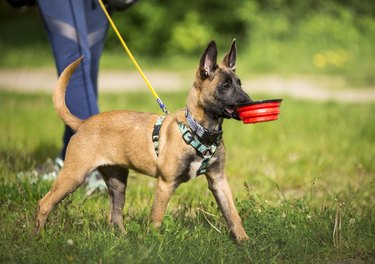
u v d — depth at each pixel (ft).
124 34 72.33
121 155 18.67
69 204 19.43
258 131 34.68
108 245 16.52
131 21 72.18
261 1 71.72
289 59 65.10
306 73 61.21
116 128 18.66
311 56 65.16
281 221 17.98
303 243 17.01
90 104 22.99
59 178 18.54
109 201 20.43
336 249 17.10
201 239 17.06
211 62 17.76
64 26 22.54
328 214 18.69
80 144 18.62
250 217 18.19
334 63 61.98
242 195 22.48
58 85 19.25
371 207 20.59
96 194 22.68
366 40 66.18
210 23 71.72
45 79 59.62
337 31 66.64
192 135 17.48
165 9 71.05
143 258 15.64
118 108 40.73
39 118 38.88
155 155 18.06
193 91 17.88
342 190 22.88
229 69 18.10
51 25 22.65
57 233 17.54
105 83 56.70
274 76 59.82
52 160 27.48
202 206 19.83
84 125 18.93
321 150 30.68
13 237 17.62
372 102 45.32
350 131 34.81
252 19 69.56
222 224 18.75
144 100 44.80
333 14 69.67
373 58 63.46
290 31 68.33
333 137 33.42
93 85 25.14
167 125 17.99
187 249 16.60
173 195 22.84
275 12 69.82
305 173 26.63
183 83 56.39
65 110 19.29
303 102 44.19
